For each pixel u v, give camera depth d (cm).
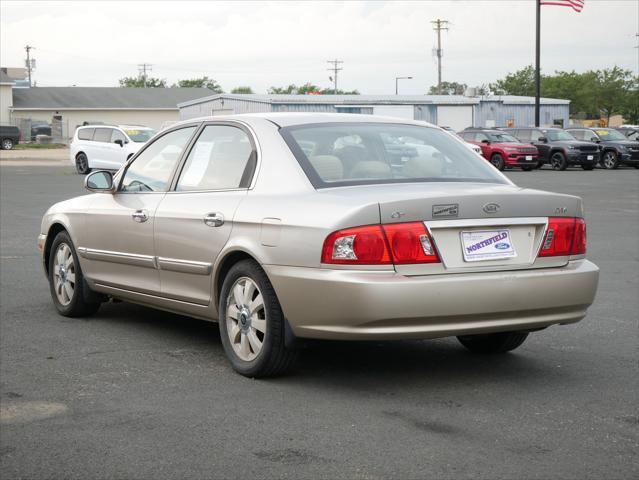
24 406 468
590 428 428
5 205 1809
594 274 512
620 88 9238
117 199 653
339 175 516
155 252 600
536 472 368
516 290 480
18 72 9012
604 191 2308
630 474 366
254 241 509
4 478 366
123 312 742
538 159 3631
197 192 577
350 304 459
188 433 421
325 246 467
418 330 464
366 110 5262
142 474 369
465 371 540
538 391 495
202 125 607
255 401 474
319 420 440
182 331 663
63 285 716
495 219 486
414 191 490
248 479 362
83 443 409
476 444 404
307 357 576
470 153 580
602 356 583
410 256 464
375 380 518
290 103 4997
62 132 6888
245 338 525
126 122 8031
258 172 536
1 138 5662
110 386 507
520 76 9662
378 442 406
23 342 625
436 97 5675
